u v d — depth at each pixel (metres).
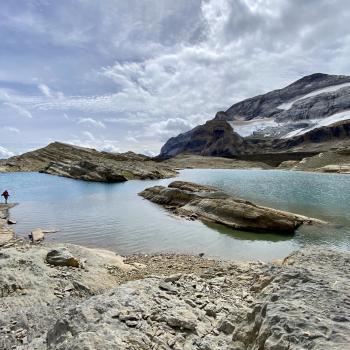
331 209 46.41
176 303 10.88
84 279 16.59
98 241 28.11
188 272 19.72
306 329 5.62
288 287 7.73
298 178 109.44
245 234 31.83
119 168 99.81
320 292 7.25
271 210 36.16
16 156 127.50
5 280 14.52
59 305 13.52
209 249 26.55
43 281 15.28
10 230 31.41
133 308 9.81
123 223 35.38
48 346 9.16
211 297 12.30
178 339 8.58
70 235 30.00
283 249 26.95
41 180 86.06
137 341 8.12
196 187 56.47
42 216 38.66
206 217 37.88
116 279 17.84
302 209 46.34
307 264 16.88
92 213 41.00
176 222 36.28
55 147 132.75
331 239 30.39
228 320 9.25
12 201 50.75
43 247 21.83
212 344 8.13
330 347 5.04
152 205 47.91
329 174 132.00
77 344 7.77
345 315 6.08
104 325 8.71
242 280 16.27
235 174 133.00
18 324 11.88
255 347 6.12
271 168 198.38
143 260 22.66
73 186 73.56
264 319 6.24
